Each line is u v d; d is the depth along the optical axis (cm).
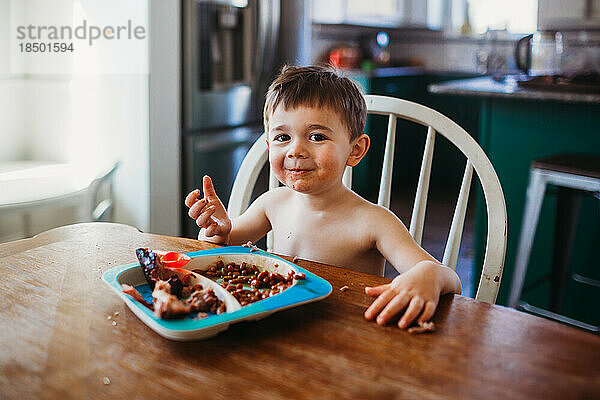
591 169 199
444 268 84
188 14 261
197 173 276
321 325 72
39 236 110
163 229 269
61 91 213
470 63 516
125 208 259
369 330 71
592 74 252
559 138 236
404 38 537
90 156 225
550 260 241
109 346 66
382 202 125
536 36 416
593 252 233
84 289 82
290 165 102
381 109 124
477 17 513
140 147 254
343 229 110
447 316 76
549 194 225
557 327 73
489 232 108
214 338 69
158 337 69
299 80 103
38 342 67
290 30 323
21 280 85
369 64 457
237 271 91
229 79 287
